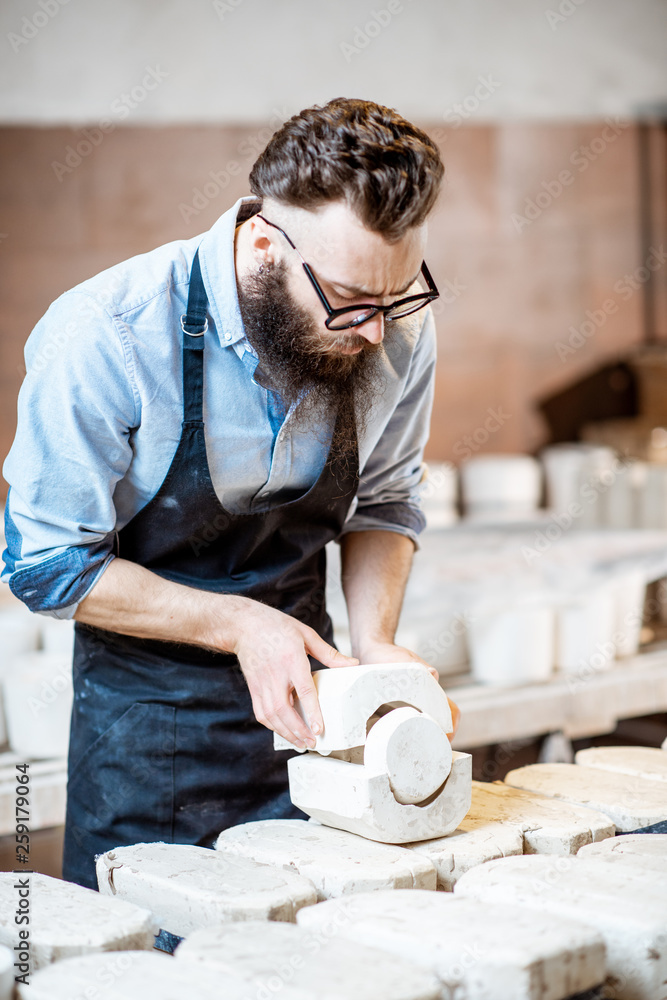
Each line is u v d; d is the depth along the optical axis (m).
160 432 1.28
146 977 0.81
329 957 0.83
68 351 1.21
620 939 0.88
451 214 4.61
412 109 4.44
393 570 1.57
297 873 1.04
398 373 1.44
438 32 4.30
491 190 4.68
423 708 1.15
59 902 0.97
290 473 1.39
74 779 1.46
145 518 1.37
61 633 2.27
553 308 4.87
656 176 5.00
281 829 1.16
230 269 1.26
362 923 0.88
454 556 2.84
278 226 1.16
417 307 1.25
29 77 3.63
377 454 1.56
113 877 1.05
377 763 1.08
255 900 0.95
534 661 2.45
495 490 4.14
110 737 1.41
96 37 3.69
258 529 1.40
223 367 1.29
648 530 3.52
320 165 1.09
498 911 0.89
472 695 2.39
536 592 2.80
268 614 1.25
